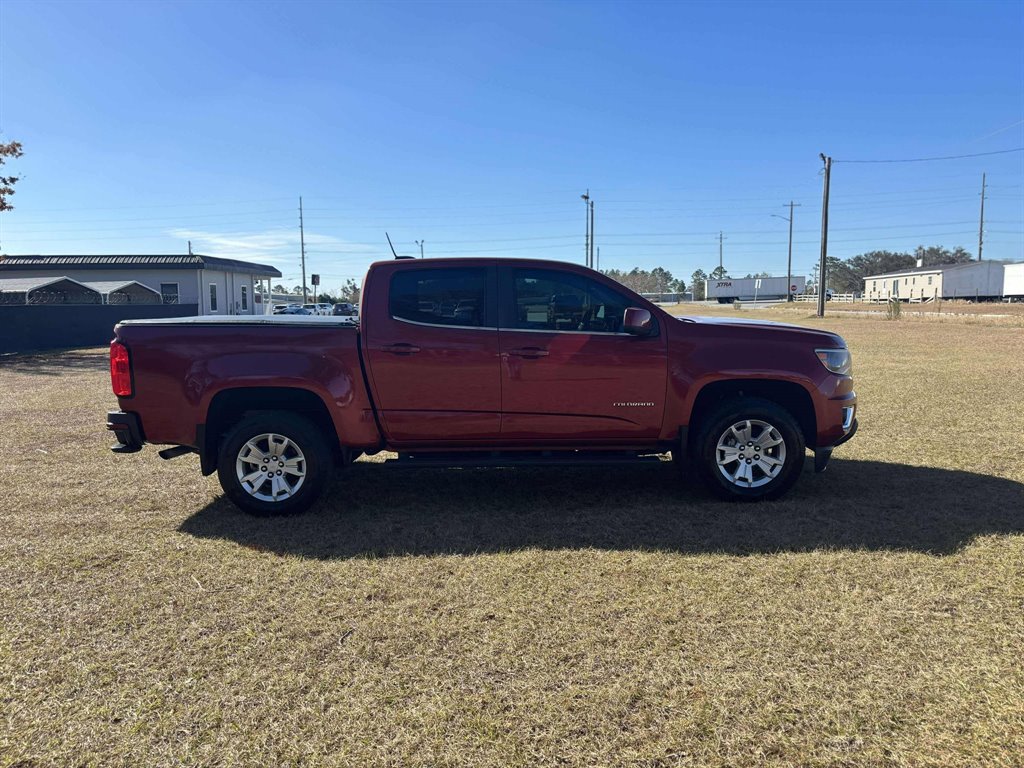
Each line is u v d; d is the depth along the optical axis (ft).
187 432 16.69
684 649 10.56
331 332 16.78
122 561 14.19
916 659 10.21
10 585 13.07
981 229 300.61
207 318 17.99
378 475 20.83
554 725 8.86
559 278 17.29
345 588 12.81
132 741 8.67
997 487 18.63
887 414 28.99
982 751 8.28
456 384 16.81
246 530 15.99
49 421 30.07
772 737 8.59
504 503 17.90
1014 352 56.54
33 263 126.82
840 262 431.02
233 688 9.73
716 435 17.26
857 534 15.17
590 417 17.16
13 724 9.00
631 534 15.39
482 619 11.57
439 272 17.04
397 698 9.46
